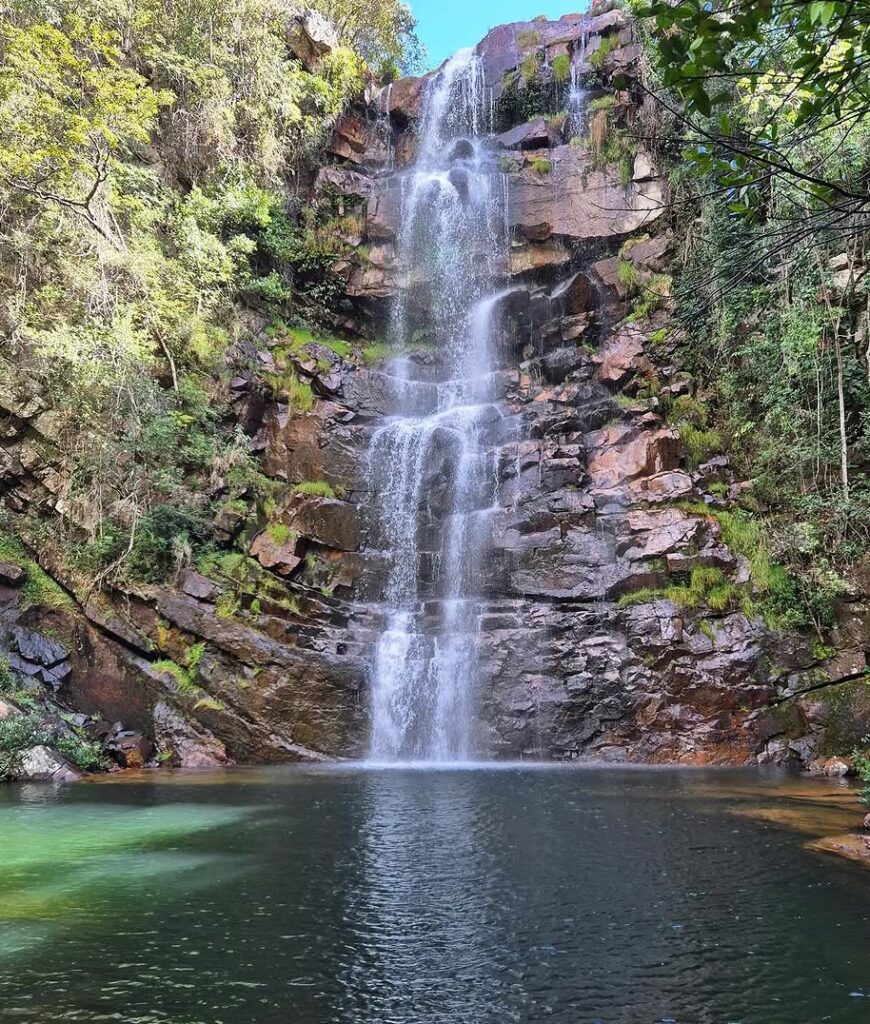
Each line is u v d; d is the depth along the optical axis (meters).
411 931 5.21
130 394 17.30
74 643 15.80
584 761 15.59
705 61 3.79
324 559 18.67
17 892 6.11
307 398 21.05
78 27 17.34
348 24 29.59
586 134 24.33
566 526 17.98
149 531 16.84
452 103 27.69
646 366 20.14
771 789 11.28
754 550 16.73
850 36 3.77
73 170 17.30
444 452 21.41
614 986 4.32
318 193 25.23
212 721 15.32
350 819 8.98
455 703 16.50
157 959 4.71
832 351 17.03
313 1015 3.94
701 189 18.69
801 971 4.53
